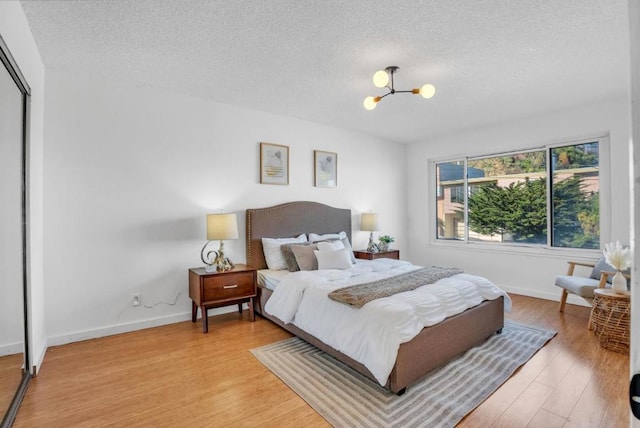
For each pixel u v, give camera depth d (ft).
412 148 19.03
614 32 7.72
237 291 11.16
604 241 12.73
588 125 12.74
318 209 14.87
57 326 9.57
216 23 7.40
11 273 6.95
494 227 16.06
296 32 7.75
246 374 7.88
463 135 16.56
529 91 11.34
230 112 12.72
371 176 17.47
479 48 8.46
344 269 11.76
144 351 9.12
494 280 15.71
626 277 10.35
